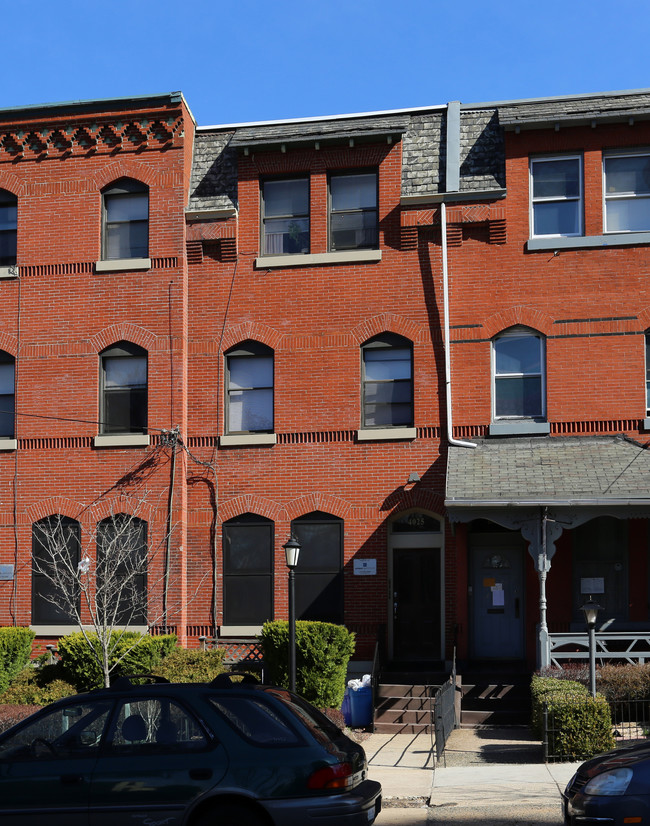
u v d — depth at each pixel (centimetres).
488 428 1959
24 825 892
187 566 2031
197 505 2044
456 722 1739
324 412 2022
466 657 1925
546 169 2014
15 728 938
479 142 2067
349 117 2142
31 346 2122
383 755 1557
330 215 2089
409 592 1991
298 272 2062
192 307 2091
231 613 2014
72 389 2097
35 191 2158
